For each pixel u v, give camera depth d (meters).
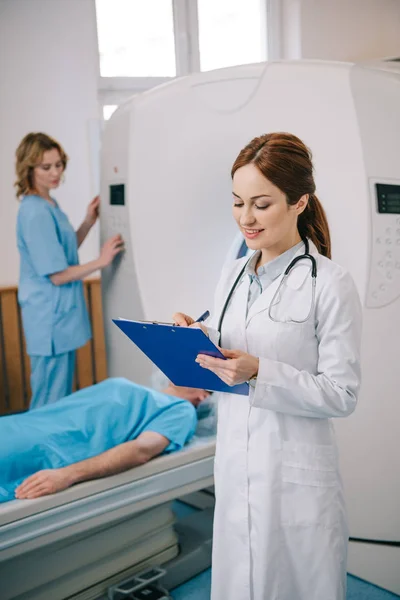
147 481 1.75
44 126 3.16
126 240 2.28
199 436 2.04
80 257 3.31
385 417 1.78
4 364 3.13
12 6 3.01
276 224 1.15
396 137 1.69
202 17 3.46
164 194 2.12
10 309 3.12
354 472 1.82
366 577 1.88
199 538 2.08
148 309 2.20
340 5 3.25
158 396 2.01
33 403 2.79
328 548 1.18
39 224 2.63
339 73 1.76
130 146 2.21
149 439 1.79
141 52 3.43
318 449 1.20
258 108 1.87
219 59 3.54
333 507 1.20
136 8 3.37
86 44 3.18
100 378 3.38
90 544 1.74
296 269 1.21
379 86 1.71
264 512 1.19
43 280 2.68
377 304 1.74
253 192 1.13
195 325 1.22
